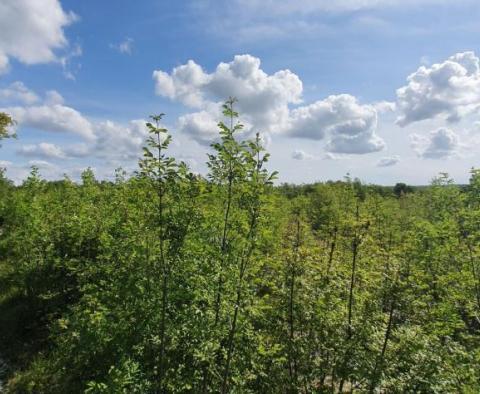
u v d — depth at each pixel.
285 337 8.23
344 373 7.34
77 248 11.43
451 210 15.60
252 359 7.59
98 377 7.76
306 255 8.20
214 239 7.03
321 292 8.04
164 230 6.87
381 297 7.68
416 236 11.09
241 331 7.40
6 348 10.88
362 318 7.80
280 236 10.49
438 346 7.18
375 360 7.09
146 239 7.39
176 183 6.66
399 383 6.79
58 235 11.68
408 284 7.38
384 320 7.74
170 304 7.43
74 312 8.84
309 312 7.89
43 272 11.54
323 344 7.84
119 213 10.19
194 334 6.75
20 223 16.69
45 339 10.86
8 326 11.62
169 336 7.21
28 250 12.54
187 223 6.79
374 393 7.30
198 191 6.88
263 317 8.28
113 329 7.22
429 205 19.00
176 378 7.09
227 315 7.13
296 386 7.87
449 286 10.02
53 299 11.03
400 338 7.17
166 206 6.95
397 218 17.89
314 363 7.89
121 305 7.55
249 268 7.10
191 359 7.56
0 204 21.75
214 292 7.01
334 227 9.52
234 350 7.52
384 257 8.48
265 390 8.12
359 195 22.88
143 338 7.37
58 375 9.16
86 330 7.53
